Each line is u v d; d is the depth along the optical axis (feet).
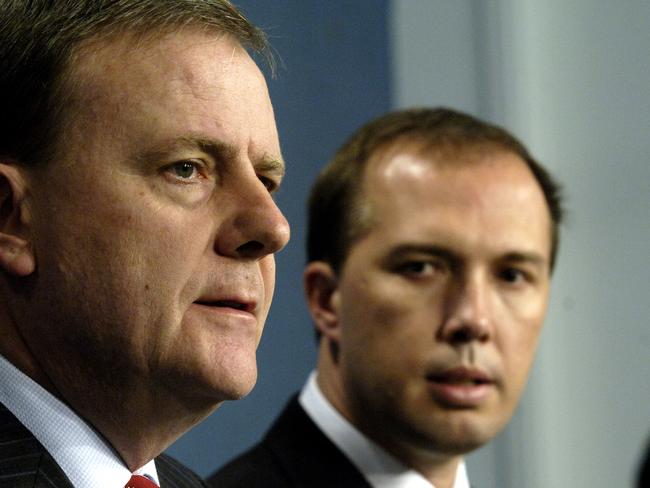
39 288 6.59
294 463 10.89
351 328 10.91
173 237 6.54
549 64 19.76
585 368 19.26
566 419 19.16
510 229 10.79
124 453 6.96
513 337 10.72
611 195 19.44
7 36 6.64
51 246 6.54
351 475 10.78
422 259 10.70
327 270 11.41
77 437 6.74
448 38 19.08
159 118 6.56
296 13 16.81
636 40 19.53
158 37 6.68
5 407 6.57
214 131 6.63
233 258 6.72
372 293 10.77
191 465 14.61
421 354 10.57
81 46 6.58
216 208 6.70
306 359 15.83
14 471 6.31
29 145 6.56
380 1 17.97
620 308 19.30
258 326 6.88
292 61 16.66
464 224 10.70
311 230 11.71
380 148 11.27
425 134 11.23
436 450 10.71
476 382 10.61
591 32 19.72
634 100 19.48
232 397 6.69
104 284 6.51
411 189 10.87
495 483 18.86
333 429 11.02
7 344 6.73
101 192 6.50
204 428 14.80
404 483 10.80
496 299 10.73
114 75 6.57
